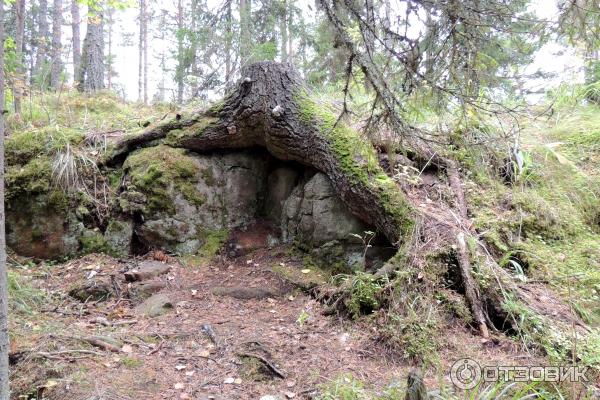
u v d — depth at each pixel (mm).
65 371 2547
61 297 3785
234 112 4547
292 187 4859
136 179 4645
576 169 4617
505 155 4414
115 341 2951
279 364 2709
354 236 4012
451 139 2738
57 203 4621
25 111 6613
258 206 5031
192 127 4789
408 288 3143
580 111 5688
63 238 4586
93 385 2418
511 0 2287
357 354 2846
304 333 3150
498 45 2379
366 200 3760
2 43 1654
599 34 2238
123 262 4434
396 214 3613
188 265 4406
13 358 2658
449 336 2891
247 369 2650
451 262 3318
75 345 2859
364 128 2693
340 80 3076
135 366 2672
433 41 2320
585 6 2148
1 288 1664
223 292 3865
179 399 2344
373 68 2318
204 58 6328
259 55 6031
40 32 14008
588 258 3658
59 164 4727
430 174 4324
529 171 4449
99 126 5992
